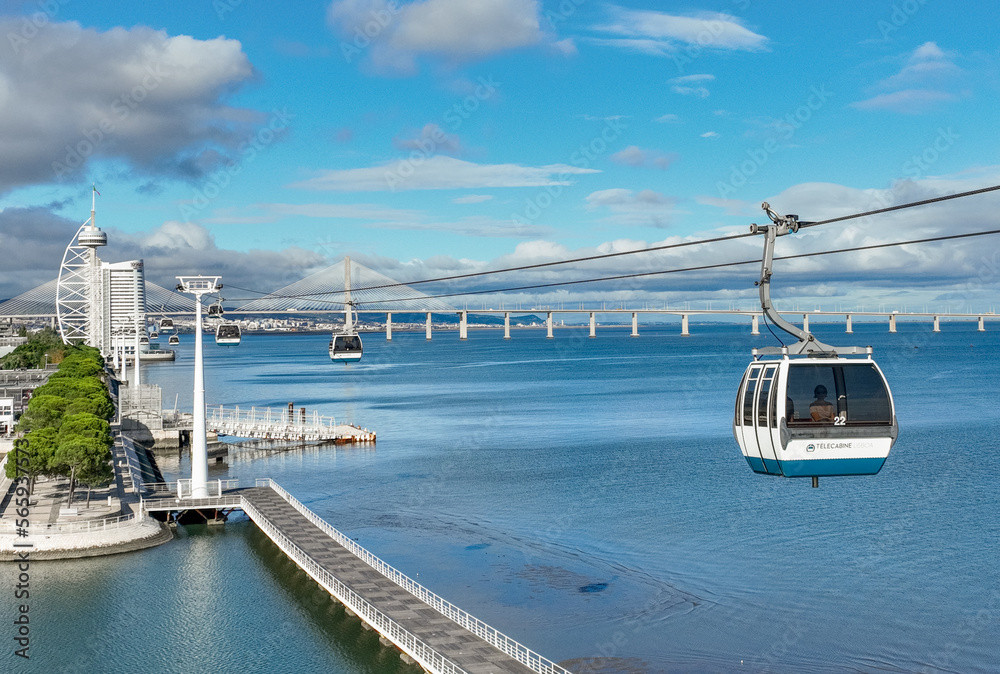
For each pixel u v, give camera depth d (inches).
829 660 2812.5
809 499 4896.7
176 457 6692.9
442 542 4133.9
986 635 3004.4
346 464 6259.8
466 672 2508.6
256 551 3949.3
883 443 1642.5
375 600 3112.7
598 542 4104.3
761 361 1745.8
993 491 5049.2
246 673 2721.5
